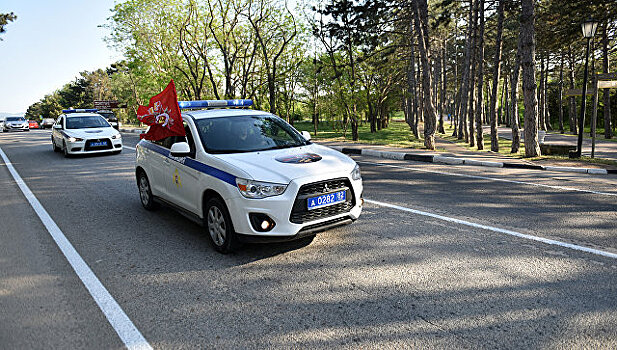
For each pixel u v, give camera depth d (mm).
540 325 2963
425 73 15938
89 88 88625
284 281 3807
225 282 3818
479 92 21875
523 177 8992
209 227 4641
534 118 12992
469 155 13133
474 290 3521
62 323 3145
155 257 4480
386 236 4973
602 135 35688
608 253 4273
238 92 27375
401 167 10781
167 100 5246
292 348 2760
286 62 25266
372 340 2832
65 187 8570
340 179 4387
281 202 4012
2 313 3318
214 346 2807
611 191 7312
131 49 30203
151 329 3041
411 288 3590
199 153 4781
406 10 22531
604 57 27391
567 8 22062
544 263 4051
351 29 20969
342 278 3834
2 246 4938
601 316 3059
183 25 26438
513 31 29406
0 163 12750
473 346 2732
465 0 23391
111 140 13750
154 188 5984
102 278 3961
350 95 21672
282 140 5273
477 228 5203
